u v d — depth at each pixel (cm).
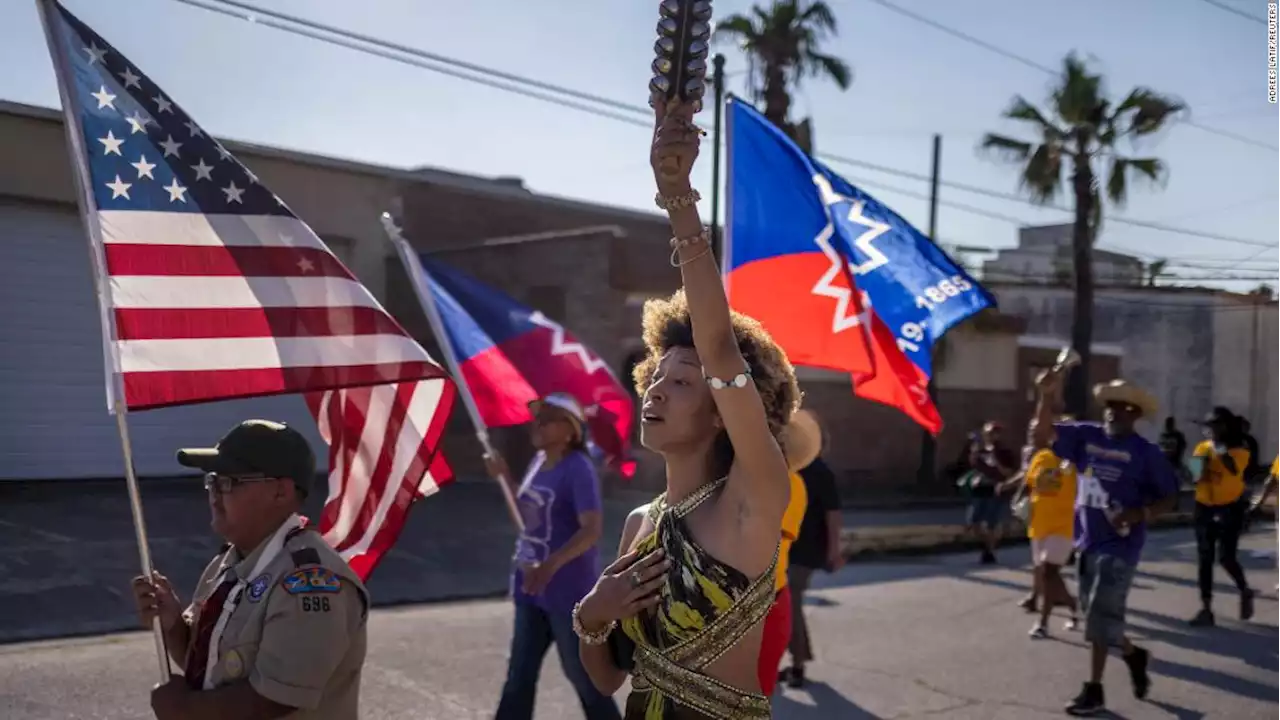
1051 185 2348
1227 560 1016
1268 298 3438
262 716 265
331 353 322
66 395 1639
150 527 1280
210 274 315
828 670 780
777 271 530
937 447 2552
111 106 316
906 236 533
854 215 533
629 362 1905
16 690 650
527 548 526
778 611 242
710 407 241
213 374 309
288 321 320
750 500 230
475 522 1517
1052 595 916
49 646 765
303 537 289
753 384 226
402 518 372
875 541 1526
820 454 732
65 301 1638
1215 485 998
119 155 313
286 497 293
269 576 279
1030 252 3972
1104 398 714
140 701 637
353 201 2006
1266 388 3475
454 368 569
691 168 209
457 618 920
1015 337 2730
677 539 236
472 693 685
